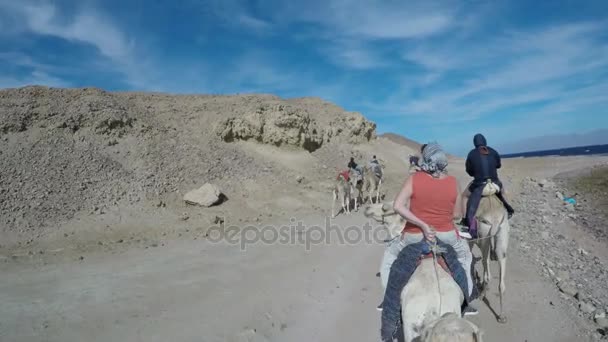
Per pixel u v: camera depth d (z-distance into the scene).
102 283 8.83
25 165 16.06
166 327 6.78
